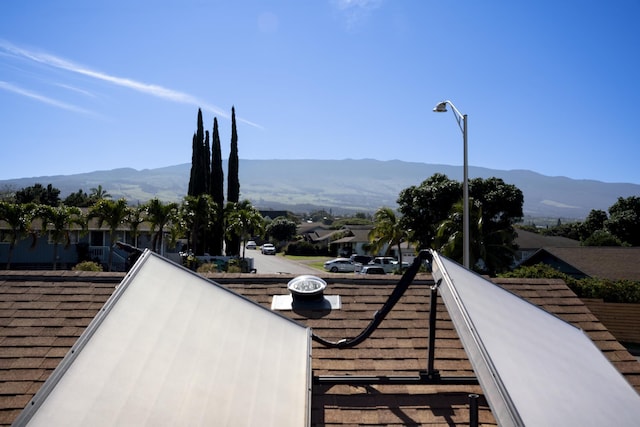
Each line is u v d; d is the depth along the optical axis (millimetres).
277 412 3635
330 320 7699
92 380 3178
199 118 51219
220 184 52031
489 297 5105
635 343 21500
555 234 74938
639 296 23641
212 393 3525
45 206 32750
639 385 6609
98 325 3680
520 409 3119
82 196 77062
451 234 31828
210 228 49844
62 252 37562
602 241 49500
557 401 3473
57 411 2869
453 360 6875
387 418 5805
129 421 2984
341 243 71125
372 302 8227
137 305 4191
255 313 5238
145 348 3699
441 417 5836
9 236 37094
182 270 5332
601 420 3521
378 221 45469
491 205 41062
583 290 24672
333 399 6066
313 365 6684
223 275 8844
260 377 4000
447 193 43344
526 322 4945
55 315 7387
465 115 18969
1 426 5469
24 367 6309
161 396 3287
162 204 37844
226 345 4242
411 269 6141
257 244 98312
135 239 40188
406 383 6277
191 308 4602
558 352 4500
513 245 35500
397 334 7410
